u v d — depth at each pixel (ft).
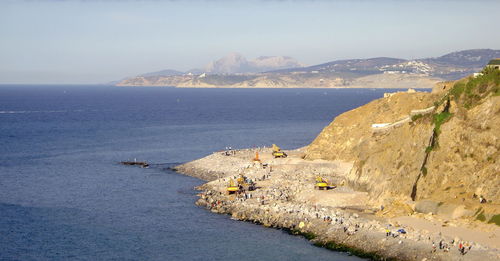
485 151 300.40
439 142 320.91
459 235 264.11
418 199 313.94
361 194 352.08
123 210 355.97
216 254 273.95
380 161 354.95
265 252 274.98
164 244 289.94
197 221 330.13
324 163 463.42
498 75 323.78
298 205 338.13
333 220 300.61
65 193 402.52
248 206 348.38
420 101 448.24
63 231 311.47
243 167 473.67
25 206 363.76
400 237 267.80
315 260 262.06
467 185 298.76
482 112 312.50
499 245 249.14
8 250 279.08
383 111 466.29
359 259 261.24
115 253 277.23
